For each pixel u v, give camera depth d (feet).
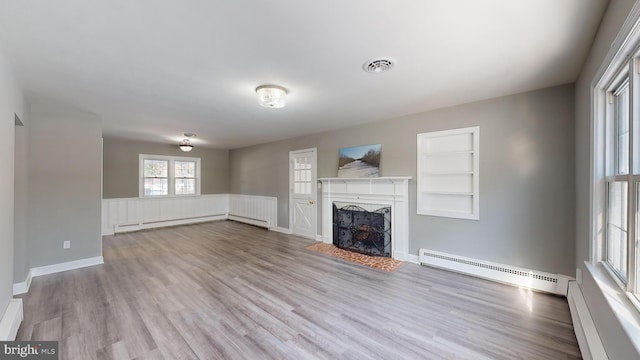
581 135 7.95
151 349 6.37
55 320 7.68
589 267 6.52
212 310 8.29
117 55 7.02
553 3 4.99
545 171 9.52
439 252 12.01
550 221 9.43
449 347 6.46
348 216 15.46
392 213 13.69
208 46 6.57
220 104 11.39
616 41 4.49
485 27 5.77
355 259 13.56
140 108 11.96
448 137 11.87
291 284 10.35
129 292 9.62
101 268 12.28
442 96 10.35
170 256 14.25
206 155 25.85
